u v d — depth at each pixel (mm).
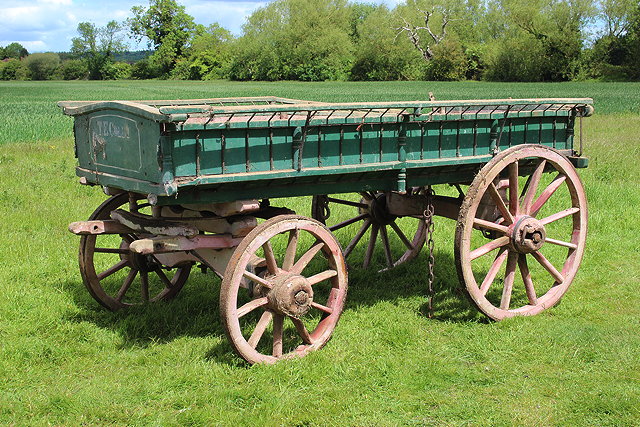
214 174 4836
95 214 6180
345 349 5617
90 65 136000
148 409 4645
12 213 9820
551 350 5590
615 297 7000
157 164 4641
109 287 7230
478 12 100062
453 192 11844
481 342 5758
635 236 9219
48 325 6094
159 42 131875
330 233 5457
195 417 4480
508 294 6359
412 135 5781
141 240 5094
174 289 6906
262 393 4805
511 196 6203
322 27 99875
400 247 8789
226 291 4934
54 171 13352
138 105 4812
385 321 6301
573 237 6734
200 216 5773
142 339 5926
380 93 53750
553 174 12734
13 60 141375
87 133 5578
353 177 5664
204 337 5922
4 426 4410
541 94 48812
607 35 82438
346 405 4688
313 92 57594
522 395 4852
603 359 5434
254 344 5199
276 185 5301
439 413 4605
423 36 95875
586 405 4656
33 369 5289
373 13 96875
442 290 7340
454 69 90375
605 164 13992
